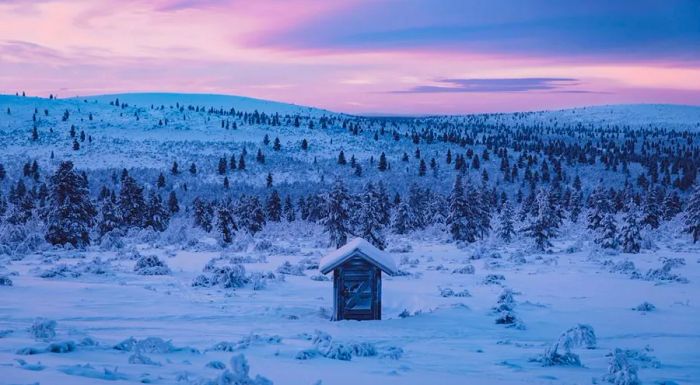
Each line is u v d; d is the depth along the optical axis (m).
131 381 7.19
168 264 34.72
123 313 16.95
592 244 52.84
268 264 35.50
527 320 16.86
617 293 23.23
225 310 18.27
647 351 12.47
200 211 77.50
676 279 27.31
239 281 24.61
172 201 112.88
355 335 14.40
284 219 104.44
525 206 99.88
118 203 69.94
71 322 15.11
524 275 30.41
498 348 12.77
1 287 21.95
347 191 52.97
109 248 47.88
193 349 10.88
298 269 30.61
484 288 24.94
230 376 6.90
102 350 10.33
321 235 68.06
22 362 8.10
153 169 185.00
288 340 13.07
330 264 17.28
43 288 22.09
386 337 14.20
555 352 10.90
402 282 27.19
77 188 49.09
